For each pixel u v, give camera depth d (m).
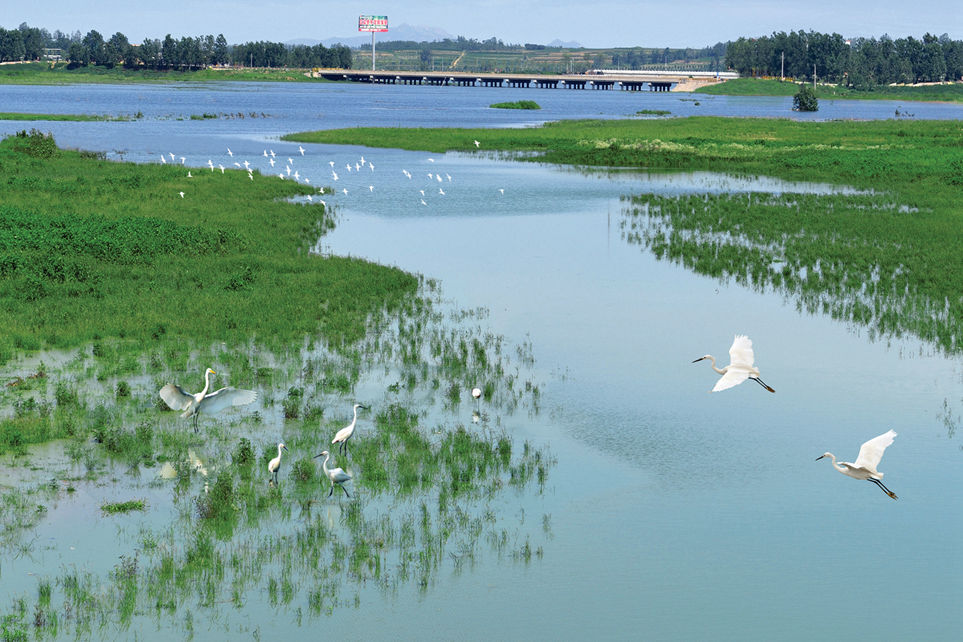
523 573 18.95
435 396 28.72
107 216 54.09
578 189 78.38
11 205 55.56
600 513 21.52
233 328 34.09
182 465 22.97
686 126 141.88
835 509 21.95
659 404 28.55
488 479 23.06
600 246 53.59
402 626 17.03
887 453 25.00
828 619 17.56
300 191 71.62
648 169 93.94
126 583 17.95
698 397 29.17
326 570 18.81
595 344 34.56
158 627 16.66
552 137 122.50
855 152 100.19
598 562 19.41
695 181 84.88
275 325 34.34
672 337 35.62
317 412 26.47
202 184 69.94
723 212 65.00
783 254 51.22
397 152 107.94
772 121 153.25
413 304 39.50
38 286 36.53
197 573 18.45
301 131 135.12
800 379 30.89
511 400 28.59
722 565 19.39
